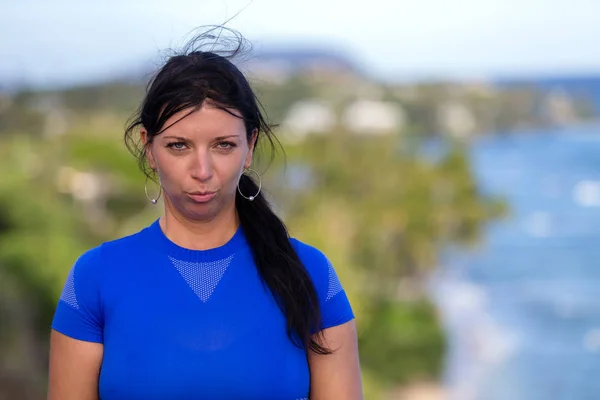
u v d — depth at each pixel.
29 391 26.50
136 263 2.71
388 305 54.47
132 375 2.61
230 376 2.61
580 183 139.50
